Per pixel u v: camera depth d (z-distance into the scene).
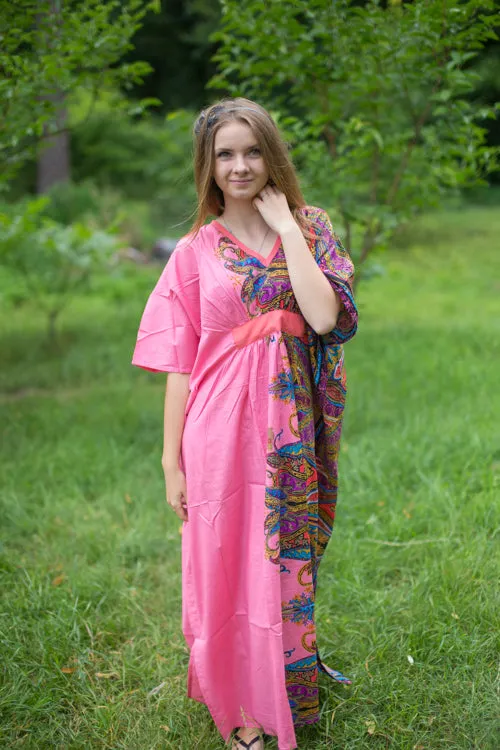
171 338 2.19
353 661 2.61
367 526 3.42
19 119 4.13
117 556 3.40
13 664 2.61
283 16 4.28
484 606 2.72
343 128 4.75
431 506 3.51
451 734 2.26
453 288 10.36
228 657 2.23
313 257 2.12
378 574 3.05
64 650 2.70
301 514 2.15
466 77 4.13
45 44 3.95
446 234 16.05
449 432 4.38
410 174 4.73
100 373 6.64
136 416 5.27
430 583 2.92
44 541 3.57
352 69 4.34
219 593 2.17
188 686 2.37
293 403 2.10
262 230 2.16
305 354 2.18
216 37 4.54
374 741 2.28
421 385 5.59
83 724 2.42
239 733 2.28
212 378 2.15
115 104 4.56
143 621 2.95
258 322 2.10
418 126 4.52
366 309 8.99
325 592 2.99
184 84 20.95
